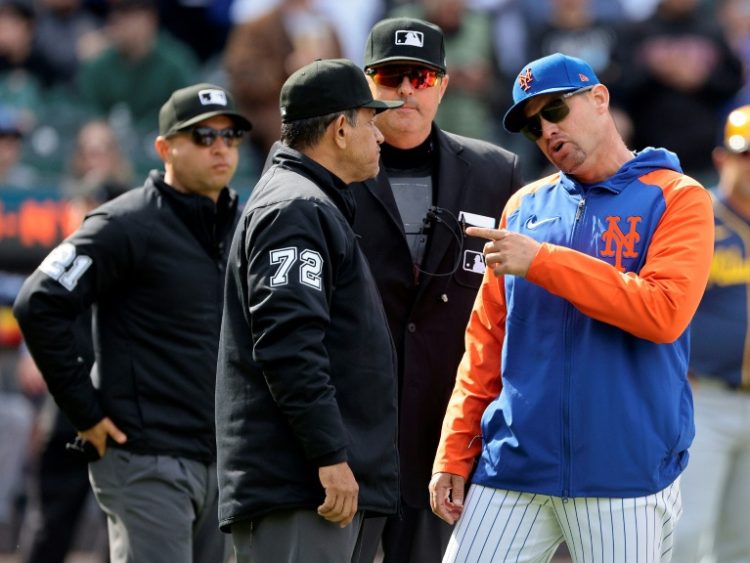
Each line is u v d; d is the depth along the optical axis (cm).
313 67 1666
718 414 2348
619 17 3975
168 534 2006
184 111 2052
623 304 1589
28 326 1992
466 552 1717
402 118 1948
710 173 3906
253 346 1597
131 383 2020
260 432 1598
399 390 1947
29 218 3059
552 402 1658
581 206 1683
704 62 3891
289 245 1574
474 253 1980
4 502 2991
